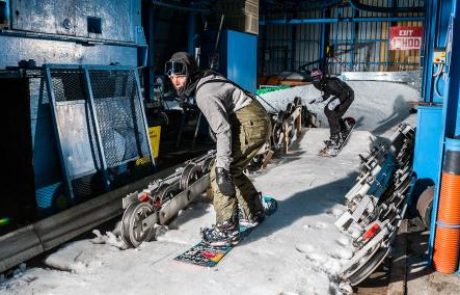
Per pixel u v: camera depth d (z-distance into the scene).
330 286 3.02
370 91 15.95
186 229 3.96
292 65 23.42
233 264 3.25
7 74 4.02
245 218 3.98
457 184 3.18
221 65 9.27
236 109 3.43
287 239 3.70
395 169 5.48
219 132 3.23
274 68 23.86
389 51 21.62
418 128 4.58
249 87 10.19
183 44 9.70
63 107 4.53
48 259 3.48
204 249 3.50
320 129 8.43
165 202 4.03
